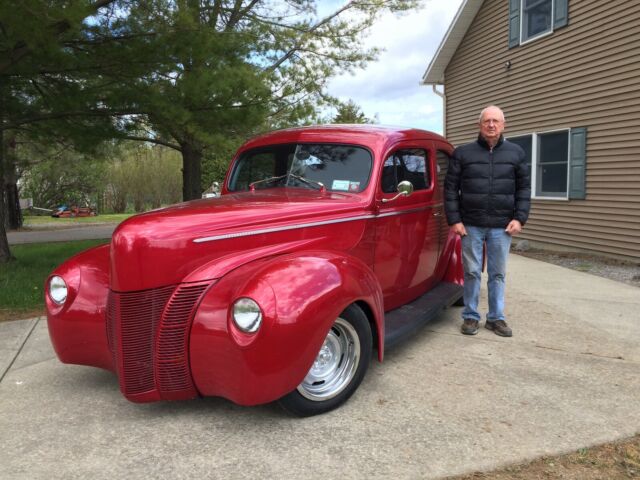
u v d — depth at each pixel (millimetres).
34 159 24297
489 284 4914
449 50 14562
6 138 15289
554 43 10547
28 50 6941
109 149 12883
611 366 4047
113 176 39969
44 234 19406
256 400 2893
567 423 3129
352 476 2609
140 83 7645
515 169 4629
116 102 7691
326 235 3736
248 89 7977
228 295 2994
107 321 3322
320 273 3115
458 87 14672
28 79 7930
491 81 12977
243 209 3486
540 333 4898
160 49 7363
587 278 7539
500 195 4629
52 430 3125
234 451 2859
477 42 13508
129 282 3059
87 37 7414
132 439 3004
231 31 8430
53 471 2693
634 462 2715
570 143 10219
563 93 10383
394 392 3592
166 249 3055
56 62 7145
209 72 7500
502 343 4625
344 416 3248
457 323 5293
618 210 9141
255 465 2721
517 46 11789
